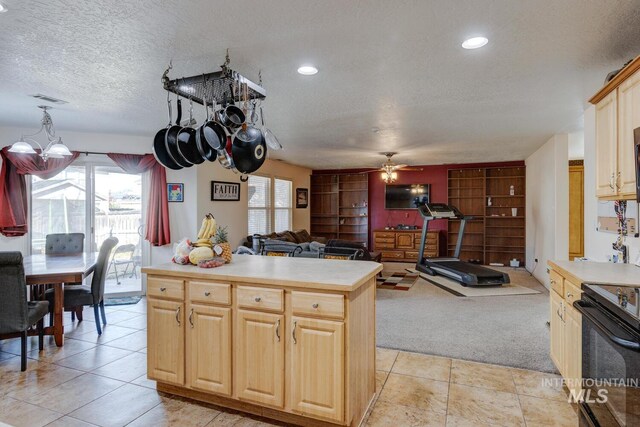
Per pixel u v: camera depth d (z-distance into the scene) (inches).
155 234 217.8
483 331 155.4
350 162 335.0
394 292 226.1
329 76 117.1
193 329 99.0
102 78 118.8
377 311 185.0
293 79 120.0
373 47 96.1
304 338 86.0
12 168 193.2
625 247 115.1
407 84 124.8
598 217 138.4
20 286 118.1
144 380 113.5
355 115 165.9
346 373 82.6
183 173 227.1
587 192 150.4
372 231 380.5
